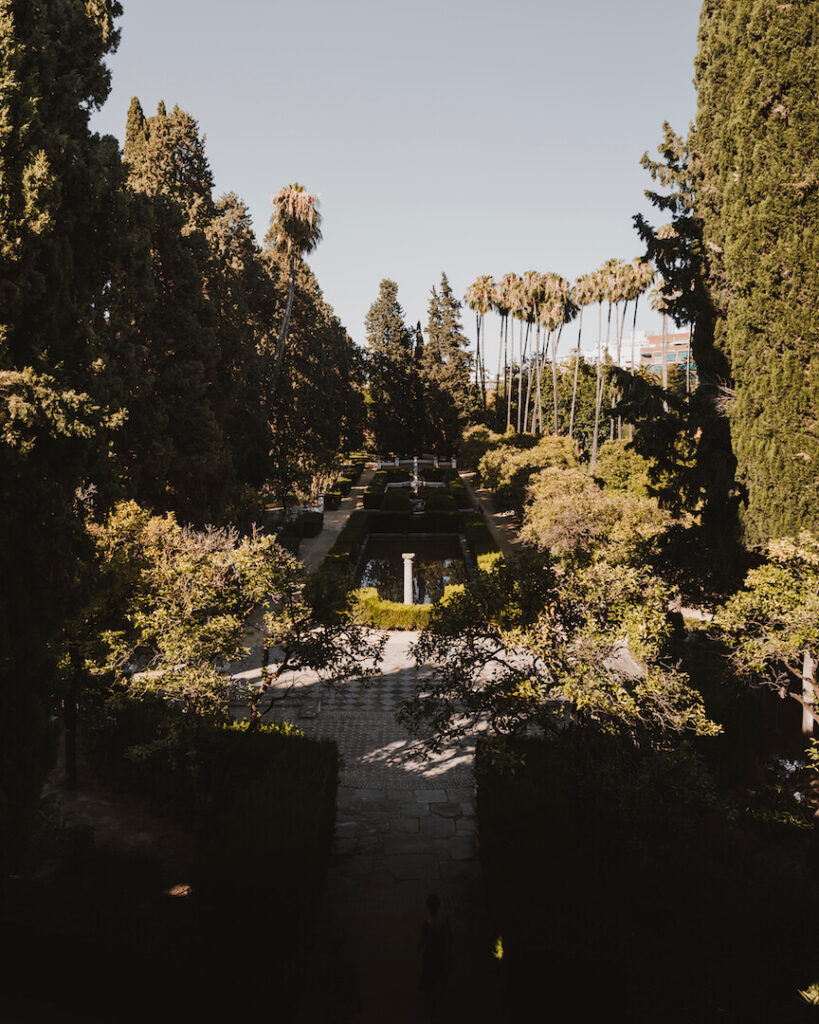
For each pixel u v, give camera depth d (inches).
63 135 330.0
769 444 484.4
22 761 310.2
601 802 353.1
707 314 572.1
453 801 486.3
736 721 480.7
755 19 476.4
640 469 1266.0
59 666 411.5
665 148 599.5
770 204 471.2
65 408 307.0
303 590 402.6
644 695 347.6
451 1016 277.7
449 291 2935.5
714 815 415.5
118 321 663.1
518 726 376.5
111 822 432.1
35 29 342.0
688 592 588.7
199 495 871.7
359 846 429.4
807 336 465.1
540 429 2380.7
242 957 286.4
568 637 355.9
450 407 2842.0
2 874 302.0
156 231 841.5
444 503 1690.5
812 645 388.5
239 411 1069.1
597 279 2034.9
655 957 296.7
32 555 316.5
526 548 414.3
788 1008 271.9
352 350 2755.9
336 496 1847.9
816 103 455.8
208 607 391.2
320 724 607.2
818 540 440.8
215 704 392.5
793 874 367.6
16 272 314.5
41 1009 256.8
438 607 390.3
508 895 295.6
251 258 1314.0
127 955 271.3
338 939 331.6
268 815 341.7
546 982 259.6
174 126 1170.0
